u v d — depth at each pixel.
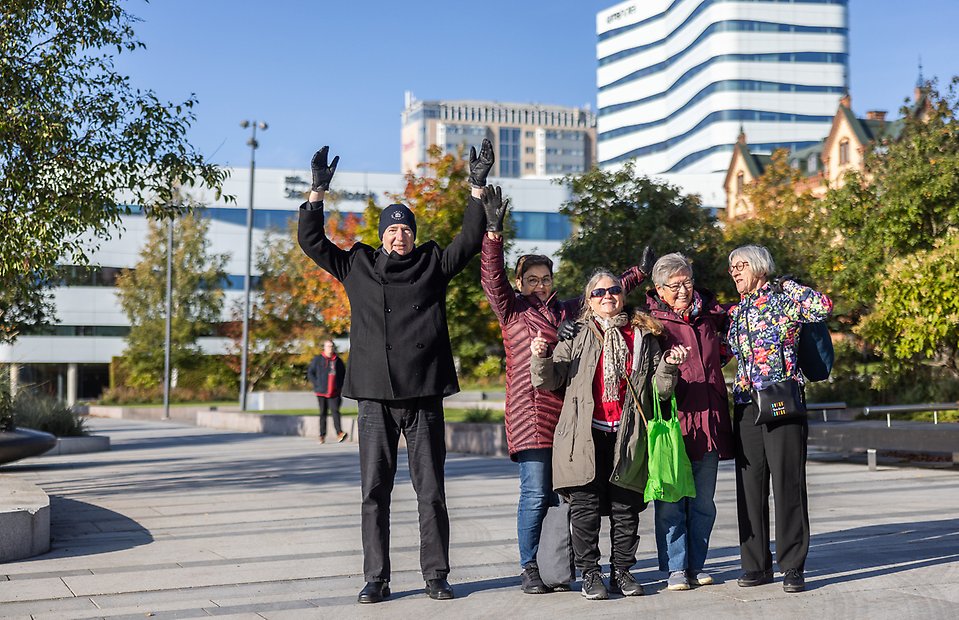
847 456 16.44
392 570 6.73
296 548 7.70
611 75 132.88
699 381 5.88
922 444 12.94
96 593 5.98
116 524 9.18
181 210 12.85
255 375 51.62
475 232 5.90
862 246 23.39
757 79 111.62
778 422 5.69
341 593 5.90
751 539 5.80
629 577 5.68
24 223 11.43
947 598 5.28
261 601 5.69
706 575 5.93
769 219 37.28
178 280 54.94
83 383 67.38
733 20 111.31
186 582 6.30
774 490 5.69
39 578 6.48
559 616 5.15
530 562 5.86
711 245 23.91
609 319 5.73
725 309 6.11
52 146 11.73
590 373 5.61
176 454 19.73
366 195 65.62
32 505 7.60
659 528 5.81
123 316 65.56
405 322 5.77
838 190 23.94
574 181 24.34
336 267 5.98
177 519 9.54
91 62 12.12
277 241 50.97
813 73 112.50
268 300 49.16
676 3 121.38
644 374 5.62
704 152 114.19
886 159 23.64
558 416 5.87
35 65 11.70
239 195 66.19
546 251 66.44
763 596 5.51
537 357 5.54
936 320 17.72
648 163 127.81
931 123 23.25
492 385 42.25
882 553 6.79
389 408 5.75
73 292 64.50
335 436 24.92
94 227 12.06
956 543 7.12
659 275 5.98
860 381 23.84
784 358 5.71
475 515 9.50
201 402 54.69
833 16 112.81
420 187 23.97
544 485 5.84
